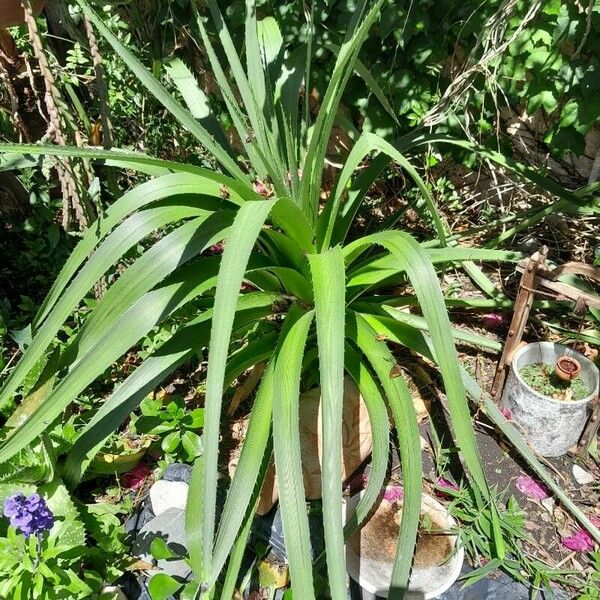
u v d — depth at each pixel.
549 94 1.41
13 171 1.51
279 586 1.05
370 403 0.98
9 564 0.90
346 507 1.12
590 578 1.04
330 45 1.29
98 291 1.31
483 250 1.13
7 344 1.37
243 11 1.52
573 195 1.26
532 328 1.39
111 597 0.98
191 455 1.18
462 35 1.39
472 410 1.29
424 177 1.63
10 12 1.03
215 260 1.02
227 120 1.67
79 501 1.11
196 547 0.95
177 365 1.01
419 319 1.16
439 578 1.04
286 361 0.92
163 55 1.62
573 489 1.17
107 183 1.31
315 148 1.01
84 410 1.26
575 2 1.29
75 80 1.48
